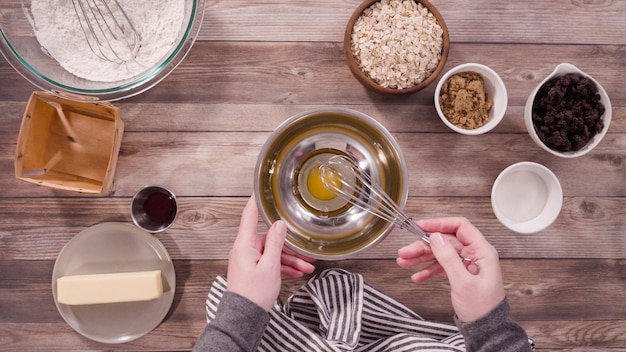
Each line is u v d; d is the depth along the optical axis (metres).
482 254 0.78
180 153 0.90
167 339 0.90
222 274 0.91
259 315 0.75
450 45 0.91
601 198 0.92
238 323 0.74
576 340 0.92
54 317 0.90
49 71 0.84
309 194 0.85
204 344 0.73
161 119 0.90
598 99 0.85
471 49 0.92
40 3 0.83
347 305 0.86
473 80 0.87
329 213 0.85
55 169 0.88
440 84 0.85
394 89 0.85
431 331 0.88
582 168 0.92
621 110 0.92
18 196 0.90
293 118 0.81
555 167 0.92
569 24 0.92
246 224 0.78
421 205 0.91
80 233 0.88
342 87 0.91
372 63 0.85
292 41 0.90
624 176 0.92
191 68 0.90
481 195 0.91
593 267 0.92
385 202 0.82
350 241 0.84
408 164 0.91
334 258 0.80
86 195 0.90
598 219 0.92
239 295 0.75
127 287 0.86
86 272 0.89
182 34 0.83
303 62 0.90
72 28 0.84
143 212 0.89
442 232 0.84
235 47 0.90
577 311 0.92
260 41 0.90
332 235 0.84
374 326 0.88
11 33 0.83
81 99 0.83
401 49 0.85
